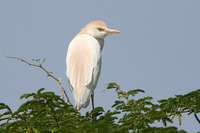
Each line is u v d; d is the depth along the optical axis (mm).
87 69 11508
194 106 7812
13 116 7504
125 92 9281
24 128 7191
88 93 11438
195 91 8008
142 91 9219
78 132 5723
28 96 7020
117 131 5117
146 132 5199
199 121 7785
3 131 7043
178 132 5359
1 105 7297
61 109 7426
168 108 8008
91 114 8430
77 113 8156
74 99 11305
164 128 5328
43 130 7172
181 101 8031
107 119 7805
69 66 11672
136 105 8703
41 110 7281
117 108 8781
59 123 7367
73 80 11398
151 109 8367
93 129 5609
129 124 7688
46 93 7086
